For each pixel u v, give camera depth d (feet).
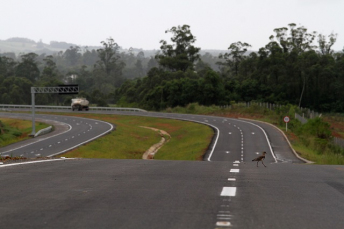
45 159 66.08
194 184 35.19
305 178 40.78
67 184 35.24
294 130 212.23
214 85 414.00
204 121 273.75
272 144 170.09
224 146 165.17
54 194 30.09
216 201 27.14
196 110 365.81
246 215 22.99
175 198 28.30
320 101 401.29
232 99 411.95
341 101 395.55
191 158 138.31
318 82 402.31
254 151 151.43
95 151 164.45
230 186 34.12
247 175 42.24
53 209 24.64
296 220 22.09
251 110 317.63
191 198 28.30
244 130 218.59
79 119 313.94
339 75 400.67
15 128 259.39
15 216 22.76
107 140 191.21
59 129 251.39
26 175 41.70
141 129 251.39
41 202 26.96
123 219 21.89
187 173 43.75
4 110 396.16
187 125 261.44
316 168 52.85
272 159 130.72
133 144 196.75
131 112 362.12
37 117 331.36
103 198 28.32
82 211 23.98
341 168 53.42
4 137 215.72
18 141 193.57
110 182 36.47
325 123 190.49
